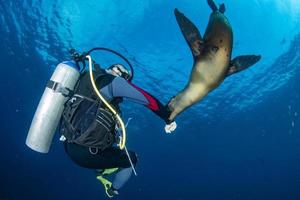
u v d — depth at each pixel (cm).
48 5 1697
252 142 2616
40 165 2662
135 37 1802
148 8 1705
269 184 2816
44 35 1855
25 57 2027
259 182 2839
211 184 2927
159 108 298
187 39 324
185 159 2795
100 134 288
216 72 316
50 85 310
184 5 1667
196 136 2566
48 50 1942
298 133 2488
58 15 1728
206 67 315
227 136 2561
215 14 324
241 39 1762
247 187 2867
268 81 2078
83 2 1672
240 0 1631
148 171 2902
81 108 292
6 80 2234
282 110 2300
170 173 2911
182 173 2902
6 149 2639
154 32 1783
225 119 2397
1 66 2141
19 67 2108
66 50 1906
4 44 1991
